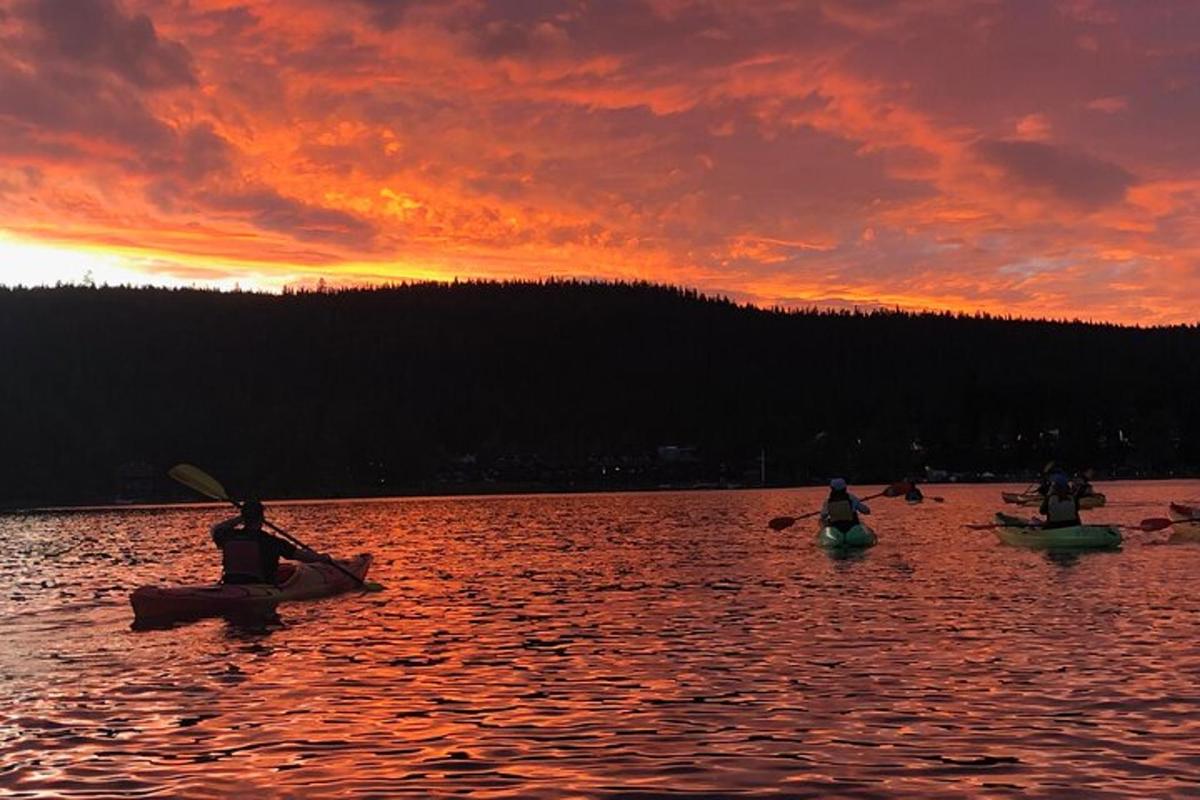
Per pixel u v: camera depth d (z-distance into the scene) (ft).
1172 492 252.01
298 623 47.44
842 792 22.44
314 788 23.17
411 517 180.75
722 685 32.86
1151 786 22.44
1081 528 81.10
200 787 23.34
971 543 87.97
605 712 29.66
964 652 37.45
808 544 93.04
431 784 23.36
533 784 23.26
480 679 34.40
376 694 32.40
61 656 39.75
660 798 22.27
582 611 50.06
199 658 39.01
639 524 138.62
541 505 246.88
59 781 23.91
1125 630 41.70
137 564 85.30
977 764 24.21
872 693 31.35
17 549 107.55
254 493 413.18
